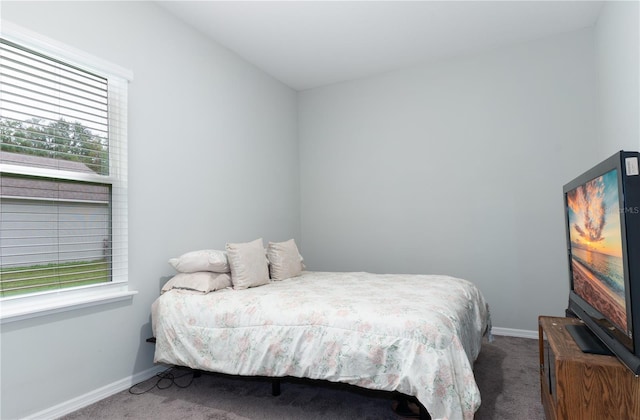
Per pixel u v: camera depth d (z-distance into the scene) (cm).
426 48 367
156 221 277
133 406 221
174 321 235
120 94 255
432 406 162
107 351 238
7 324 191
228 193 350
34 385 200
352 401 221
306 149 468
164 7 289
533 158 352
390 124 420
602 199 160
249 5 289
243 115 377
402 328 178
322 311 200
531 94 354
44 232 215
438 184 394
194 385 249
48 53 214
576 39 336
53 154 220
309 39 345
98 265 242
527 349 314
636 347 131
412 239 406
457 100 386
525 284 353
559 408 151
